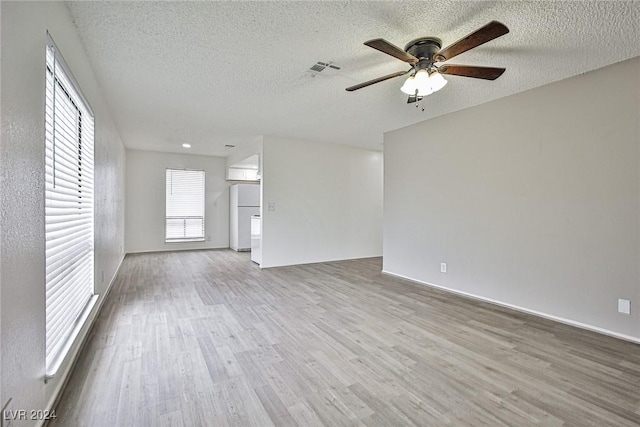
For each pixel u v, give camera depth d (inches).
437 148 169.8
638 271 101.3
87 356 89.4
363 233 266.2
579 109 114.7
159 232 290.7
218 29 88.0
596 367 84.9
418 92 95.5
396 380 78.5
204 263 237.8
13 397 47.3
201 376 79.7
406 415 65.2
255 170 330.6
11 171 47.1
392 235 199.2
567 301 117.7
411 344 99.2
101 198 131.0
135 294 153.4
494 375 81.0
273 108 156.8
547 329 111.7
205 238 309.7
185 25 86.0
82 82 95.2
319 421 63.3
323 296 152.4
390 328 112.3
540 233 125.8
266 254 221.3
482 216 147.3
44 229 60.8
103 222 136.3
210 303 140.0
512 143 135.4
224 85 127.6
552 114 122.3
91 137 112.2
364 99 143.3
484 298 145.9
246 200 302.8
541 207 125.5
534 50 97.5
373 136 220.1
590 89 112.0
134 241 280.7
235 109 158.1
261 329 110.7
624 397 71.4
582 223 114.0
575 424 62.5
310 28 87.7
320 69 113.3
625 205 104.0
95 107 117.0
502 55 100.7
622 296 104.5
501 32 72.6
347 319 121.2
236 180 323.0
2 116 44.5
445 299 148.1
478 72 93.2
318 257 243.3
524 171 131.2
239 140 235.5
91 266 114.0
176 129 201.0
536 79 119.4
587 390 74.2
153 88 130.4
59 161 78.0
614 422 63.1
